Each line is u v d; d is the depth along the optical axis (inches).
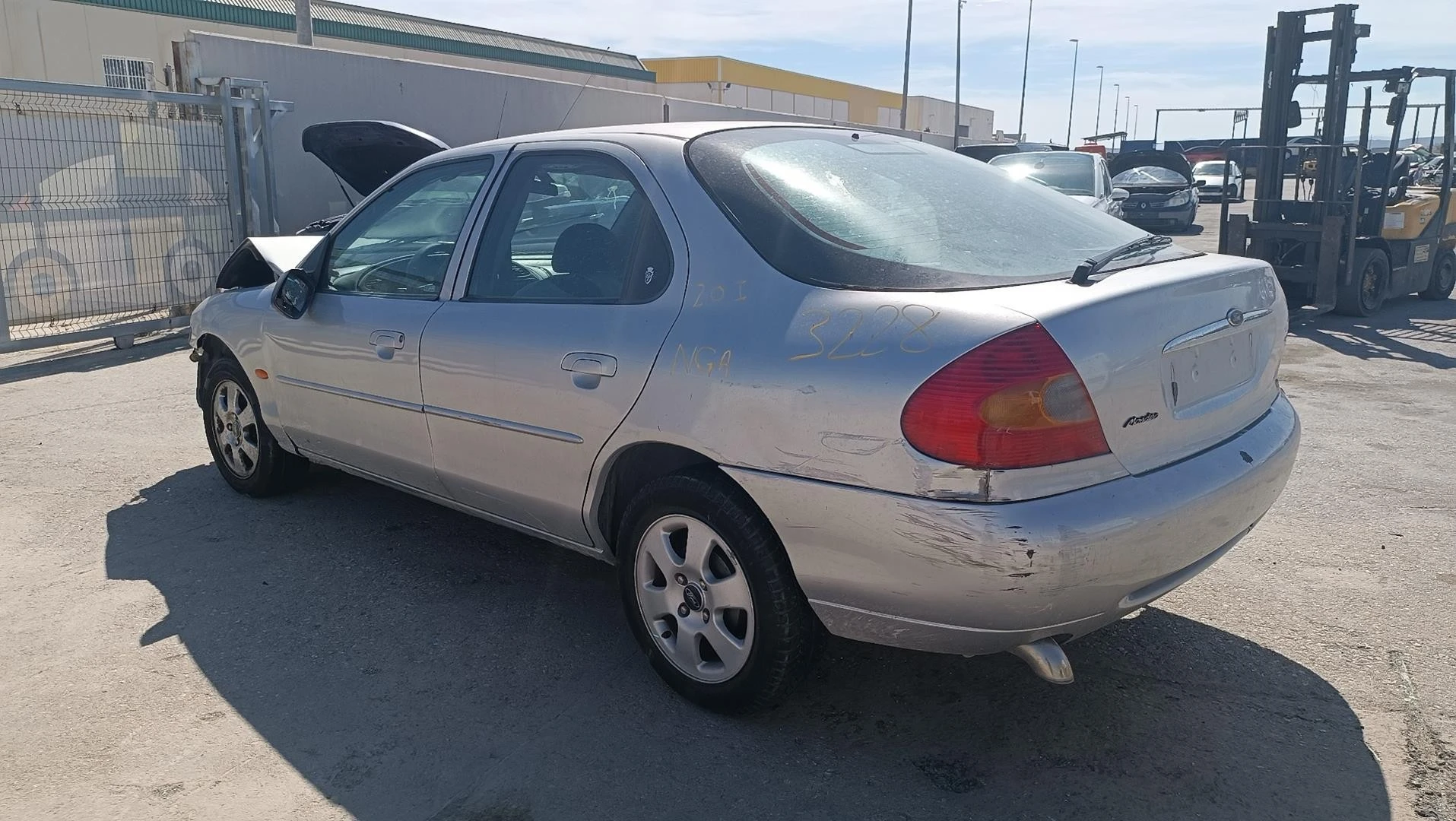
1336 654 141.0
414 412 153.9
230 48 480.1
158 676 136.4
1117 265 119.0
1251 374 126.9
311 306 173.0
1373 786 111.8
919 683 134.4
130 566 171.9
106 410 275.4
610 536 138.2
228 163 399.2
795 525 110.9
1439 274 517.3
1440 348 377.7
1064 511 100.1
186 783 113.7
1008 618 102.9
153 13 997.2
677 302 122.8
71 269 354.0
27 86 337.1
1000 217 131.0
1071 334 101.8
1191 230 922.1
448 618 153.1
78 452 235.6
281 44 501.4
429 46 1205.7
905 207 128.3
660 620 130.9
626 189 133.7
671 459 128.4
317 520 192.1
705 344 117.6
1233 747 119.5
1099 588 103.3
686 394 118.3
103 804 110.0
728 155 131.3
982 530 98.7
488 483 146.5
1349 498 205.3
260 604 157.8
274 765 117.1
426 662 140.2
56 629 149.6
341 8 1178.6
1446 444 245.3
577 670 138.2
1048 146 906.1
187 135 386.3
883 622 109.8
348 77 536.7
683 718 126.7
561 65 1370.6
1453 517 193.6
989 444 99.0
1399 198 472.4
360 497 204.2
